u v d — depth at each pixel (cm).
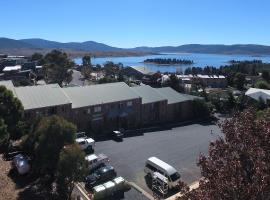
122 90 6003
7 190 3111
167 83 9838
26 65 13875
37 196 3023
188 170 3888
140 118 5991
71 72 11325
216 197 1142
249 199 1077
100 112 5409
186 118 6775
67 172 2831
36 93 5059
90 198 3116
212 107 7125
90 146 4391
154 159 3712
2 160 3791
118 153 4409
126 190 3309
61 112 4938
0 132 3519
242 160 1256
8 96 3866
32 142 3316
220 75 16075
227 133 1399
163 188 3269
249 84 14212
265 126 1352
